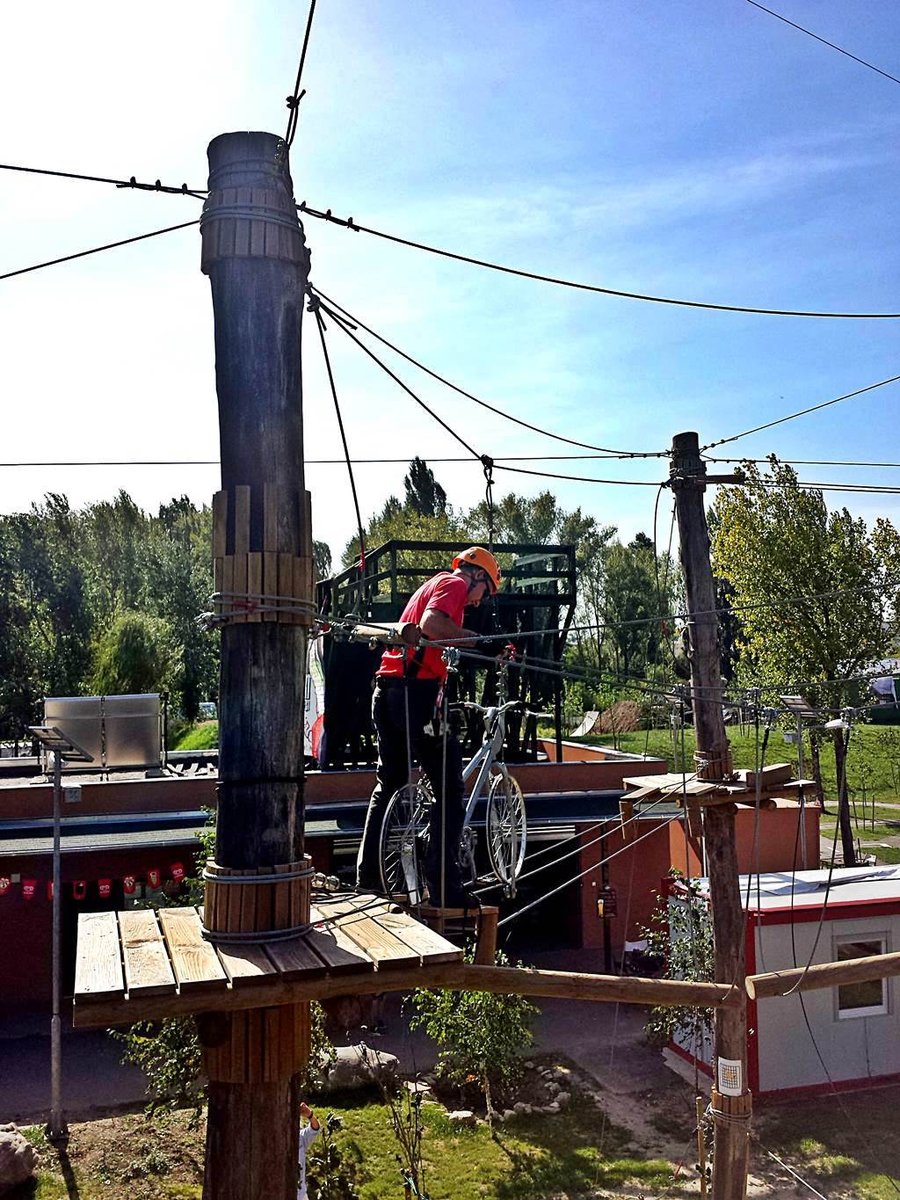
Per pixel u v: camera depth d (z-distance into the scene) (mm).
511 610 25078
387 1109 13656
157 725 21828
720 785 9953
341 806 20156
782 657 24234
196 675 49906
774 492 24672
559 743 24641
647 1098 14148
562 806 21422
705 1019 13719
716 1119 9758
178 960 3770
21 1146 11719
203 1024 3982
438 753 5516
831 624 23656
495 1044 13305
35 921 18047
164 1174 11859
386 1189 11617
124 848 17578
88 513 55312
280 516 4230
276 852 4129
